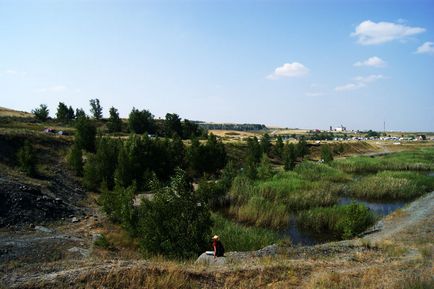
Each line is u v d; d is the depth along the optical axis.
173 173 51.22
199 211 21.80
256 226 33.00
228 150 83.56
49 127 79.75
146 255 20.72
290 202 40.22
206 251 20.23
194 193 22.38
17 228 26.86
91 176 43.81
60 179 43.75
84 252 22.45
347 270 15.94
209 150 58.41
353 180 57.12
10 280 13.34
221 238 26.77
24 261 19.50
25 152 41.69
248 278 14.69
